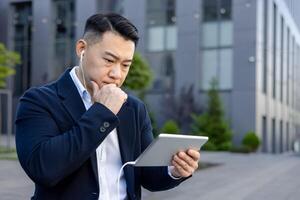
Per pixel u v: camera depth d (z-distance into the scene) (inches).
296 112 1720.0
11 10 1279.5
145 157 67.6
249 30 995.9
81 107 68.4
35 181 63.4
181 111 1023.6
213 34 1034.7
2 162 509.0
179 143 67.5
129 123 72.7
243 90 999.6
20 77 1255.5
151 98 1067.3
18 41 1270.9
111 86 65.3
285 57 1453.0
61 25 1221.7
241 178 459.2
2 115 1173.1
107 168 70.4
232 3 1013.8
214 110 970.7
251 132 964.6
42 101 67.0
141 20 1083.3
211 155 814.5
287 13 1428.4
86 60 68.1
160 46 1071.6
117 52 66.1
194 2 1038.4
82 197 66.2
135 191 75.5
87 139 62.0
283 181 441.7
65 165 61.8
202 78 1041.5
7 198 291.0
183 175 71.0
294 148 1632.6
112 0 1141.1
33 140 63.8
